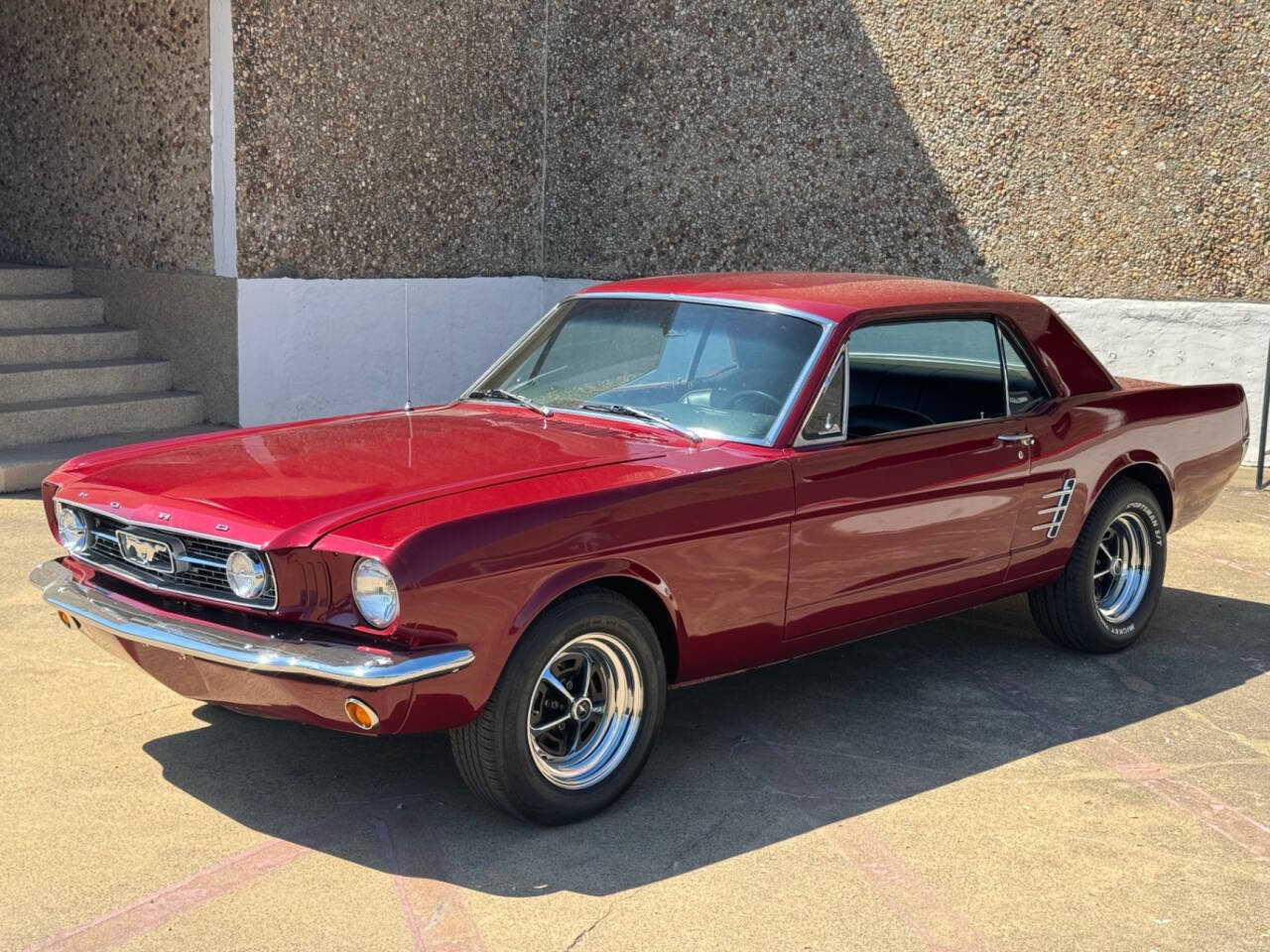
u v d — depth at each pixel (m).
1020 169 9.85
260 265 9.44
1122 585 5.68
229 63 9.06
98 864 3.53
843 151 10.48
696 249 11.22
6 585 5.96
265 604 3.54
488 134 11.13
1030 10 9.61
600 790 3.86
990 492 4.87
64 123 10.27
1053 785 4.25
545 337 5.16
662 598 3.91
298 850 3.64
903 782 4.23
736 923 3.31
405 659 3.33
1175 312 9.48
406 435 4.40
